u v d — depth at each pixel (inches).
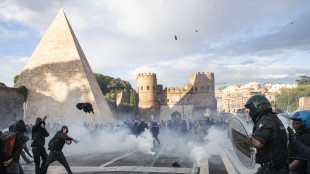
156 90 3976.4
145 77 3937.0
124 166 400.5
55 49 1830.7
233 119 162.6
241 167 384.2
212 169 366.9
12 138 237.9
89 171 361.1
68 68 1775.3
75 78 1745.8
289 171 138.5
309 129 147.7
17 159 243.3
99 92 1918.1
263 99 135.3
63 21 1915.6
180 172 348.2
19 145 242.1
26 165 435.5
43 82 1761.8
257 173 131.6
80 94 1710.1
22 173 280.2
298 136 149.5
